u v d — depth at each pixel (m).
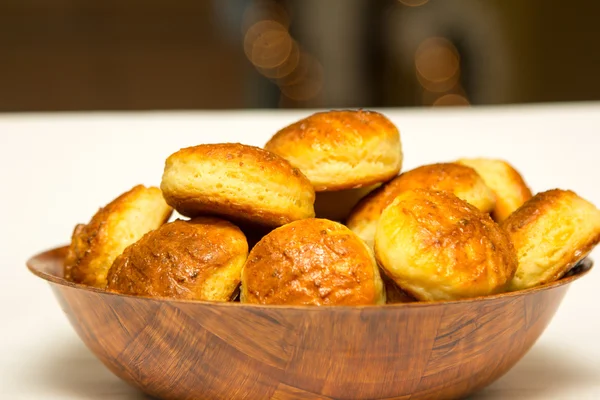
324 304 0.46
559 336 0.63
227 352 0.46
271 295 0.47
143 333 0.47
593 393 0.52
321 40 1.45
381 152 0.55
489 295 0.47
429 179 0.55
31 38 1.50
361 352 0.46
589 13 1.53
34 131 0.92
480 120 0.96
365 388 0.47
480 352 0.48
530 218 0.53
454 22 1.46
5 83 1.50
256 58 1.44
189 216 0.53
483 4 1.47
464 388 0.49
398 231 0.48
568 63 1.55
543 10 1.52
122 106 1.54
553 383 0.54
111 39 1.52
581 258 0.53
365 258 0.48
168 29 1.52
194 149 0.51
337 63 1.46
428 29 1.45
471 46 1.47
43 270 0.56
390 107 1.45
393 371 0.46
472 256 0.48
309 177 0.55
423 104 1.44
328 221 0.49
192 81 1.54
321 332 0.45
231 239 0.50
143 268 0.49
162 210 0.57
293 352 0.45
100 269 0.55
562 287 0.50
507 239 0.50
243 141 0.94
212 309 0.45
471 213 0.50
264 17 1.44
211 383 0.47
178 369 0.47
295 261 0.47
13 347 0.61
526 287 0.53
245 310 0.45
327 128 0.55
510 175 0.60
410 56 1.43
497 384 0.54
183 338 0.46
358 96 1.46
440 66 1.43
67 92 1.53
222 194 0.50
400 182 0.56
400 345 0.46
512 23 1.51
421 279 0.47
